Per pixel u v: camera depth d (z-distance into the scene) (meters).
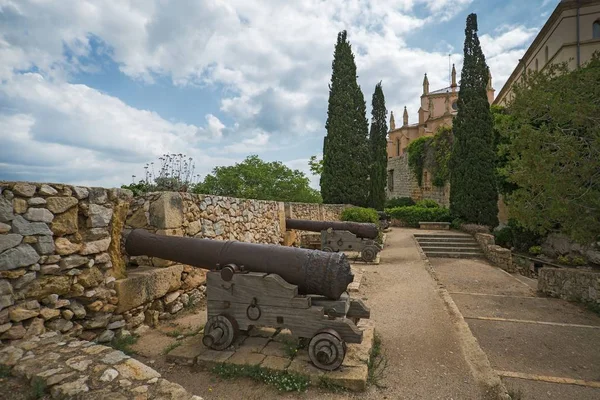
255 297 3.43
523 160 7.18
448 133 25.55
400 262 9.59
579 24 17.94
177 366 3.30
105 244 3.78
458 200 17.97
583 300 6.86
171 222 4.75
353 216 14.16
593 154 6.41
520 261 13.24
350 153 19.20
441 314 5.13
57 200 3.26
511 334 5.12
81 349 2.78
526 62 23.83
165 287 4.56
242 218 7.25
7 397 2.21
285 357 3.32
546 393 3.43
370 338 3.87
